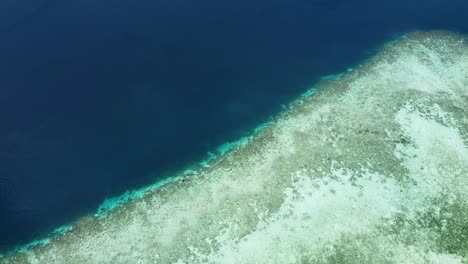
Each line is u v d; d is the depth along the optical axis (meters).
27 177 33.47
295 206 29.81
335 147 33.84
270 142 34.91
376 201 29.70
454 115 35.81
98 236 29.62
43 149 35.31
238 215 29.70
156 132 36.88
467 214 28.55
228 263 27.11
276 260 26.88
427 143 33.56
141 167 34.16
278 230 28.50
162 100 39.66
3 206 31.72
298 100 39.03
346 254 26.73
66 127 37.03
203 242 28.47
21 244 29.66
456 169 31.47
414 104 37.09
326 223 28.55
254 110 38.47
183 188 32.19
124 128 37.16
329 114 36.97
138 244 28.88
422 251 26.62
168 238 28.98
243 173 32.62
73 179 33.41
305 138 34.88
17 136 36.19
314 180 31.44
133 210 31.05
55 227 30.48
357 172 31.78
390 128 35.06
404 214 28.78
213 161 34.12
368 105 37.50
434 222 28.20
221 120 37.72
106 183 33.12
